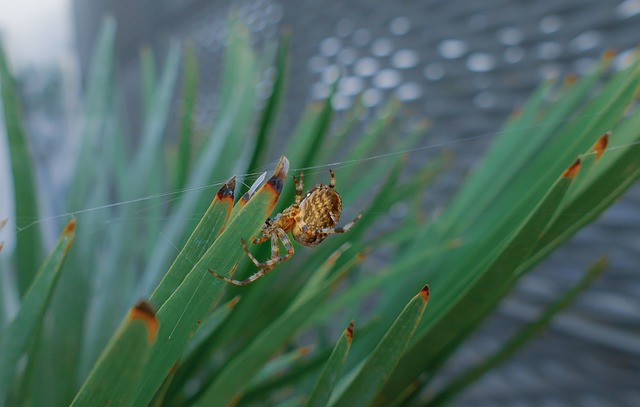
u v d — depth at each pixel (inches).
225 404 5.4
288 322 5.4
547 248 5.6
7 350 4.8
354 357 6.1
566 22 13.4
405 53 17.8
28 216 6.1
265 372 6.1
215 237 4.5
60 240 4.8
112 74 7.6
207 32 27.6
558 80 13.8
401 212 13.6
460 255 6.2
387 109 7.2
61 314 6.2
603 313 13.2
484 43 15.5
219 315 5.5
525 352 15.0
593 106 5.6
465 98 16.3
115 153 7.7
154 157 7.6
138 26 34.0
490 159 6.4
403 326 4.7
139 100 33.2
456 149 16.5
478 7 15.3
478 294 5.2
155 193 7.5
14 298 6.3
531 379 14.7
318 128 6.4
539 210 4.9
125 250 7.0
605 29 12.7
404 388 5.6
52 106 22.6
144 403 4.5
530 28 14.3
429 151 17.2
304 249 6.9
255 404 6.7
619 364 13.1
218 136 6.9
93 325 6.6
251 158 6.3
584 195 5.2
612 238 13.0
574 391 13.9
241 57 7.2
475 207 6.4
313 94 21.8
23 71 22.5
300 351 6.1
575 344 14.0
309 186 6.4
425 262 6.5
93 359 6.4
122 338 3.5
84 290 6.4
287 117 22.6
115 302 6.8
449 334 5.3
